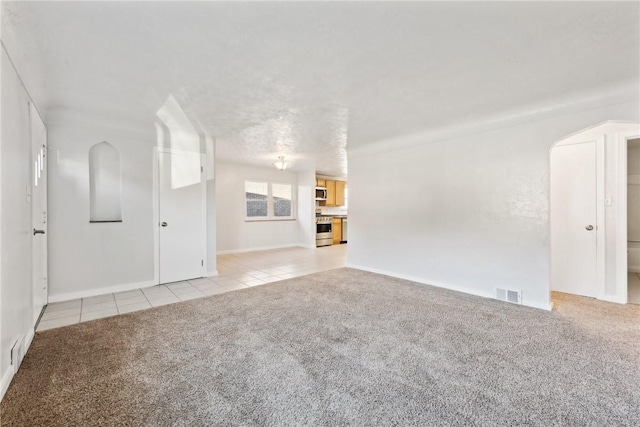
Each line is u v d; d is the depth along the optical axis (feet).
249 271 15.70
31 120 7.68
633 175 15.03
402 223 14.02
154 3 4.83
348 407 4.93
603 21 5.34
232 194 22.52
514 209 10.28
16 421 4.56
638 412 4.78
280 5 4.93
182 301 10.53
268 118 11.14
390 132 13.12
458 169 11.83
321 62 6.93
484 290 11.09
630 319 8.75
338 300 10.67
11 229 5.70
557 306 9.93
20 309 6.29
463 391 5.37
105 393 5.26
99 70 7.24
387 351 6.87
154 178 12.56
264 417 4.69
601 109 8.46
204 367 6.16
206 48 6.30
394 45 6.22
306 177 25.71
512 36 5.85
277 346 7.11
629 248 14.87
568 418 4.66
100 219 11.49
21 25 5.30
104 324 8.39
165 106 9.82
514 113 10.15
